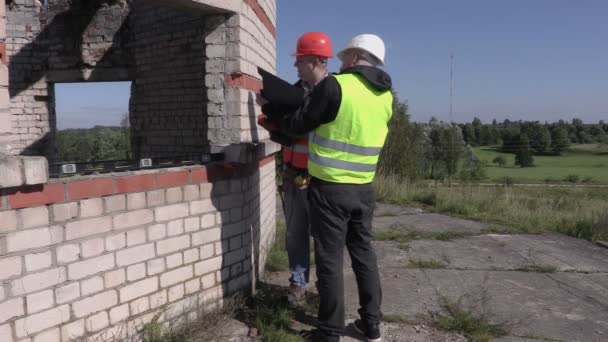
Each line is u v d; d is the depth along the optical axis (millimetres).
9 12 7363
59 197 2689
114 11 6887
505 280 4801
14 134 7590
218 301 3824
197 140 5941
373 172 3285
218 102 3998
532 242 6422
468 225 7418
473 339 3426
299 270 3938
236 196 3938
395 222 7605
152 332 3201
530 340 3473
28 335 2600
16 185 2418
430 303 4141
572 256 5746
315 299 4066
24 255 2553
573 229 7168
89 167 3461
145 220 3201
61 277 2736
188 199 3504
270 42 5562
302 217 3861
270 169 5625
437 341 3438
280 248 5617
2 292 2475
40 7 7387
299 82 3607
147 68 6527
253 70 4406
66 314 2779
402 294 4359
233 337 3434
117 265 3047
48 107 7730
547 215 8062
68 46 7270
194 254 3588
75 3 7145
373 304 3348
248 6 4168
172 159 4047
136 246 3158
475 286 4602
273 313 3680
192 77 5891
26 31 7418
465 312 3803
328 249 3186
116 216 3016
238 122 3980
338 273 3199
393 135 13984
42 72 7488
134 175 3109
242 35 3992
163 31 6188
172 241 3406
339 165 3107
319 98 2980
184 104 6051
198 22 5695
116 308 3062
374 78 3164
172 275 3430
